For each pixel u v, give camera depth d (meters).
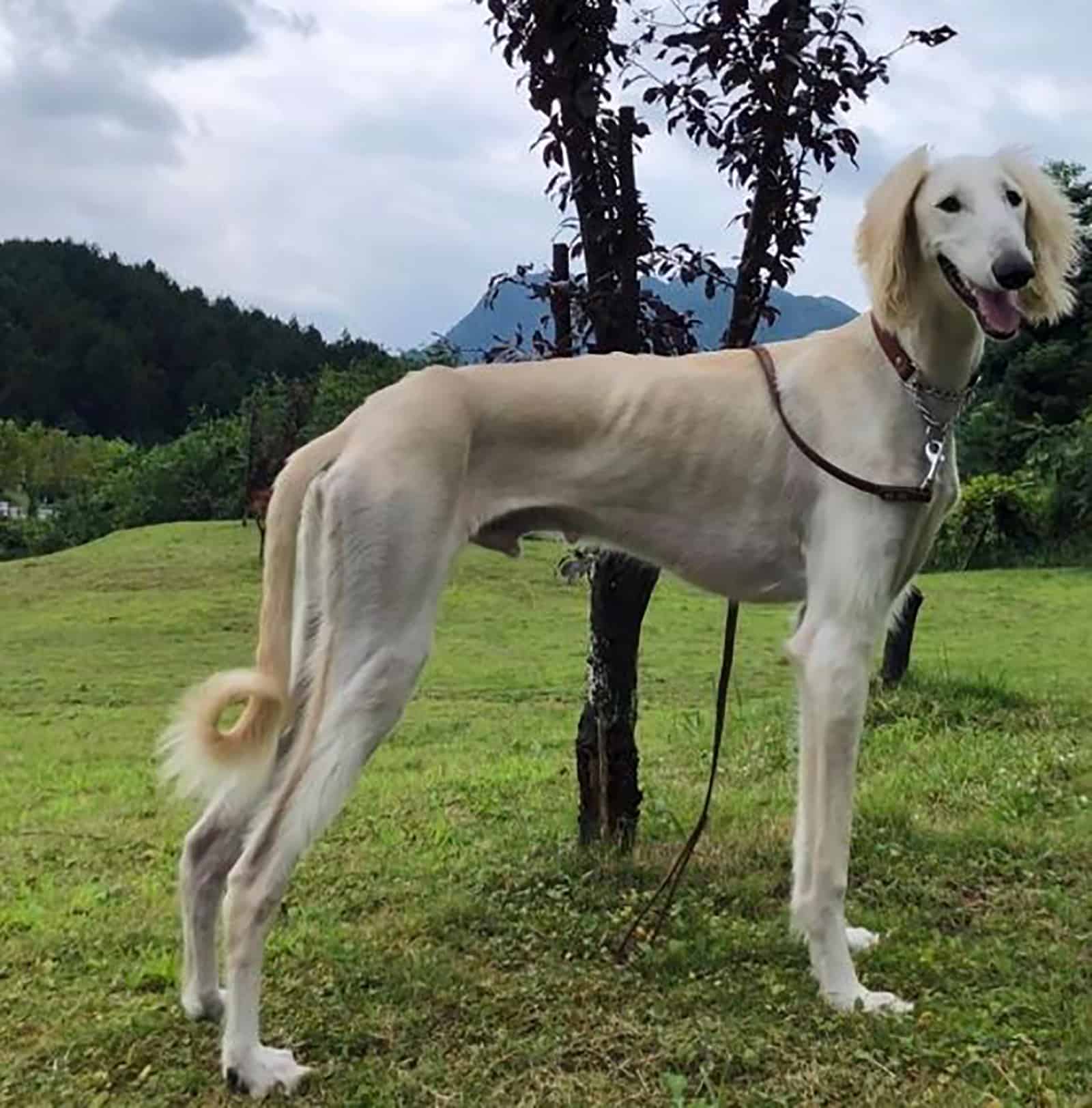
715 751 1.76
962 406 1.56
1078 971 1.59
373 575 1.45
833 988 1.52
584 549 1.83
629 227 1.93
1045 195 1.56
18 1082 1.43
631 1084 1.38
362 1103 1.36
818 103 1.91
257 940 1.41
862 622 1.52
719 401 1.58
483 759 3.28
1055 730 3.03
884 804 2.25
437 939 1.74
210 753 1.47
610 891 1.87
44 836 2.56
